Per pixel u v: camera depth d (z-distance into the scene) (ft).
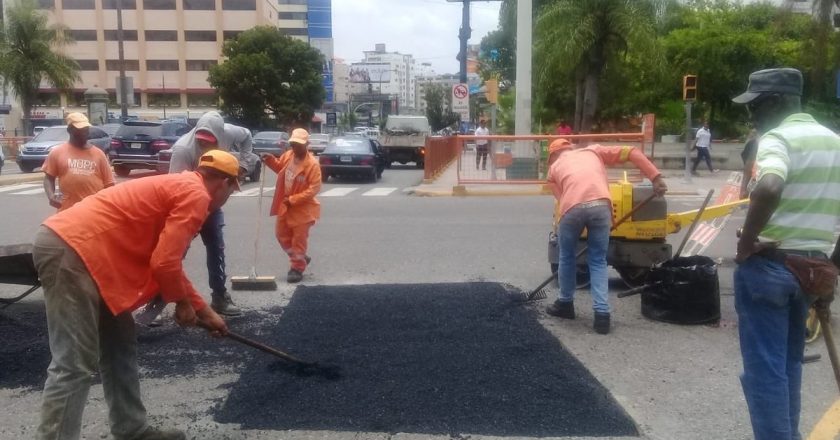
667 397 16.42
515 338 19.99
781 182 11.18
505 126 126.00
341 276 28.84
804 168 11.65
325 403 15.52
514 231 40.04
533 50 76.07
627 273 26.25
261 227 41.65
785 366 11.92
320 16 402.72
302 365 17.26
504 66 160.86
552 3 77.97
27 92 154.30
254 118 184.55
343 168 73.26
